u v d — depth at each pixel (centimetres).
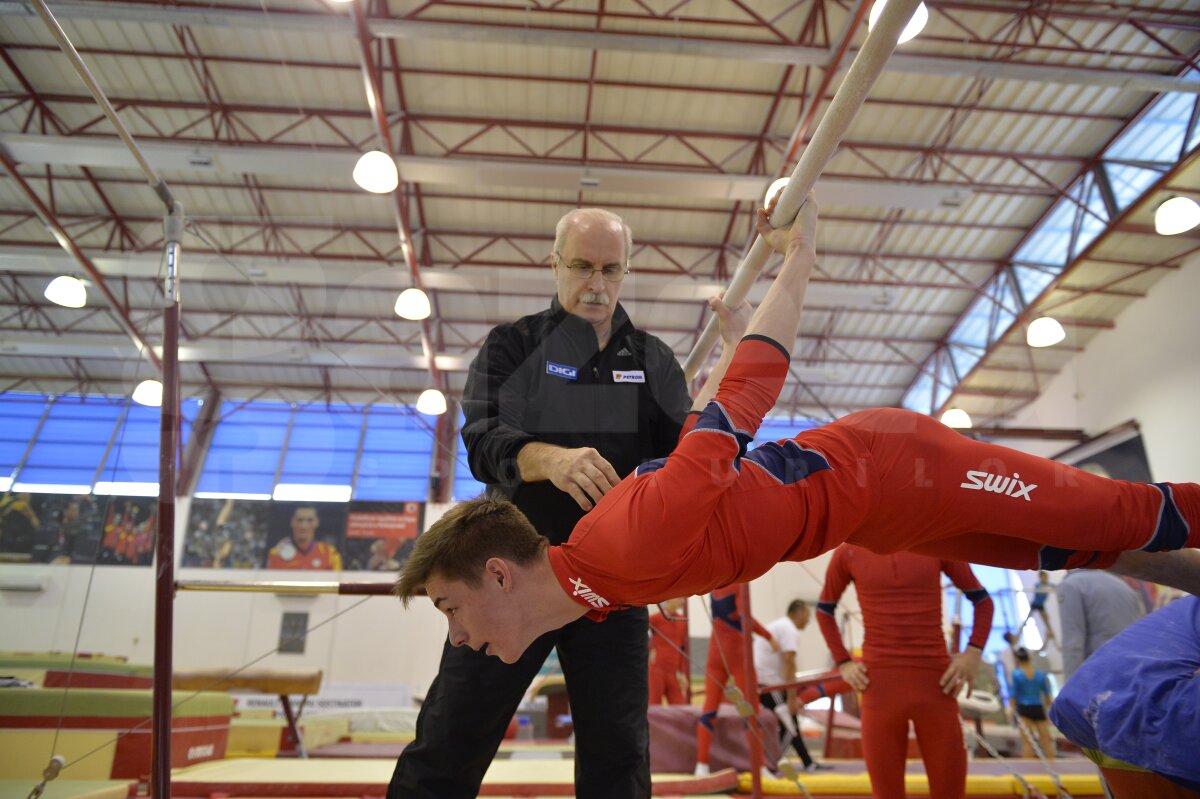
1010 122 1023
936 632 259
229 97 974
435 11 866
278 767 323
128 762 304
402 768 155
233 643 1127
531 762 341
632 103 996
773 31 844
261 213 1051
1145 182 996
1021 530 145
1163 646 164
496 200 1080
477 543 133
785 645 504
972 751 557
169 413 187
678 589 133
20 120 958
